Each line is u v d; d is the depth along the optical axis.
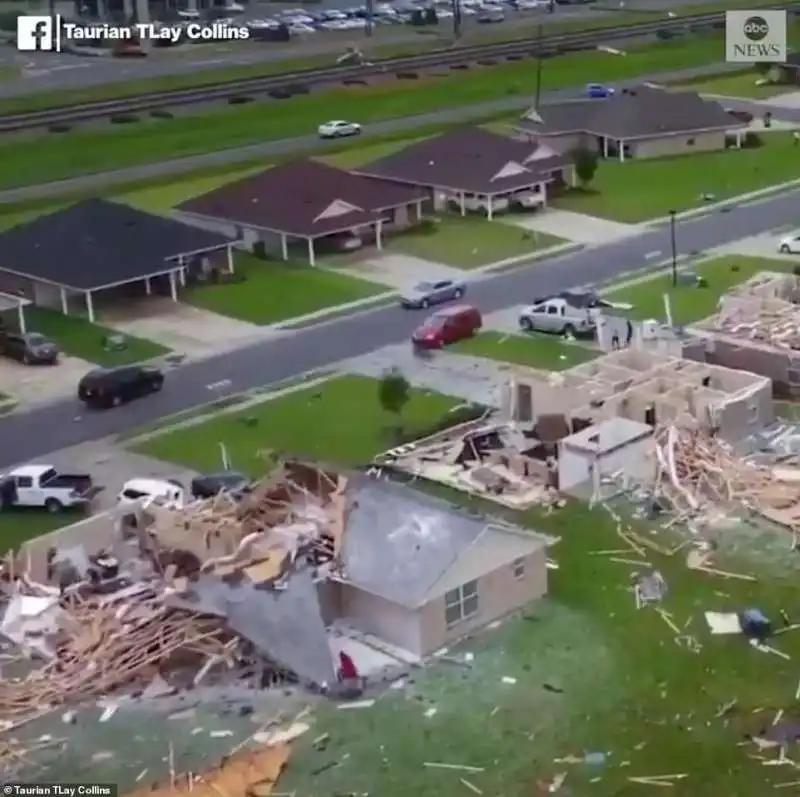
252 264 86.75
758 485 53.44
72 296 80.25
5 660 43.66
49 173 109.56
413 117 126.38
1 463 60.03
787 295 72.25
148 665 42.91
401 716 40.88
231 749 39.59
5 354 72.62
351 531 46.91
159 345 73.88
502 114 126.31
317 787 38.00
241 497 52.28
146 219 85.06
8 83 142.12
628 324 69.94
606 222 94.81
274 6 193.25
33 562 47.88
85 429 63.44
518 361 69.31
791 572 48.12
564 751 39.22
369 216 89.62
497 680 42.53
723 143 113.62
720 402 57.50
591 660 43.47
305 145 117.06
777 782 37.69
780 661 43.19
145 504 50.91
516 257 87.56
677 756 38.88
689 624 45.31
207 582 45.88
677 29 167.00
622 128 111.88
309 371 69.38
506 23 177.00
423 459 57.72
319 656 42.56
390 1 196.00
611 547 50.09
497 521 49.56
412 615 43.50
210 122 124.69
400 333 74.50
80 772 38.78
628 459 54.03
